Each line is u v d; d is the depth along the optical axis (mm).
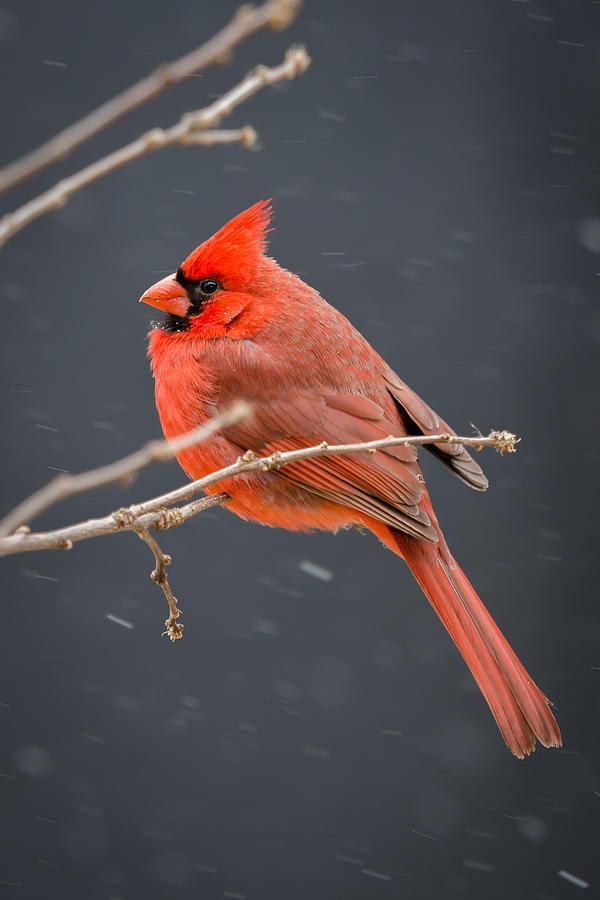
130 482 3271
